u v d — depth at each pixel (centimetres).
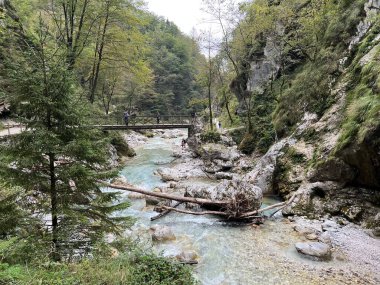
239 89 3100
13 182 577
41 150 579
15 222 581
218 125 3069
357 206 1159
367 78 1455
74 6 2159
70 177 621
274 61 2727
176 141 3825
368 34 1677
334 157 1276
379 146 1058
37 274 452
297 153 1570
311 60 2098
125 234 1019
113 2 2252
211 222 1199
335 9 2073
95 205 675
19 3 2411
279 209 1290
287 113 2055
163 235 1021
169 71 6694
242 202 1213
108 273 490
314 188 1302
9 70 576
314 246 929
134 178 1878
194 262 860
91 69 2767
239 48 2586
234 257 906
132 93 4688
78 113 620
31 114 607
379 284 773
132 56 2667
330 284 768
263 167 1697
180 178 1920
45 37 607
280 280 784
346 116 1442
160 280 525
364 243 985
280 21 2342
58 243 608
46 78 593
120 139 2612
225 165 2094
